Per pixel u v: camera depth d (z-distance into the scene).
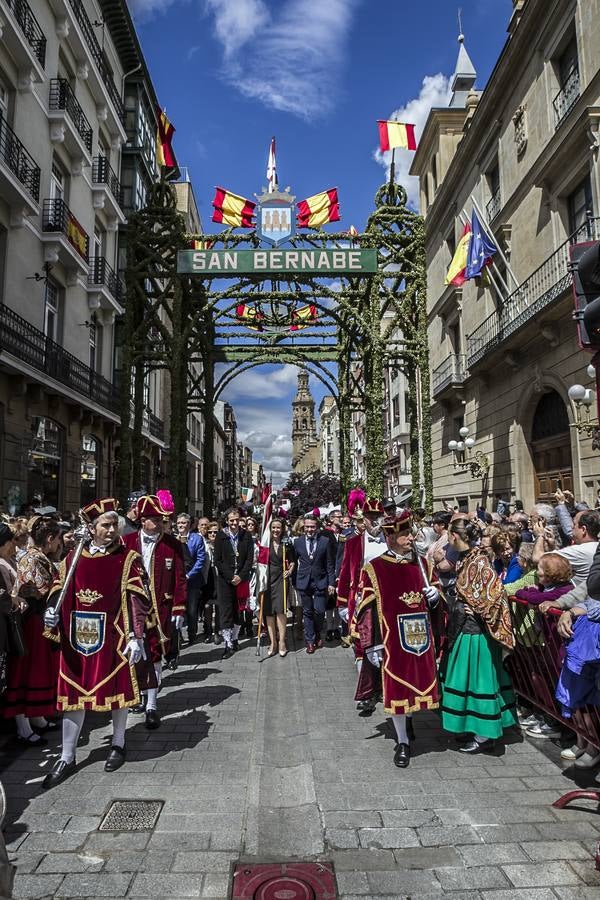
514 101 16.69
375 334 14.65
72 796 3.79
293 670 7.00
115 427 21.02
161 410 30.11
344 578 6.39
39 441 15.68
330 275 14.18
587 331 3.28
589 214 13.24
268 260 13.92
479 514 14.23
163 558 6.03
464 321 21.12
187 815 3.54
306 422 109.25
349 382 19.44
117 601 4.33
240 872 2.97
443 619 4.74
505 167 17.33
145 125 25.94
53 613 4.07
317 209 14.62
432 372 24.75
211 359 18.67
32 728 5.05
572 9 13.29
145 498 5.93
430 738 4.84
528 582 5.27
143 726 5.14
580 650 3.82
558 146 13.63
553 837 3.26
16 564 4.88
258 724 5.10
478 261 15.93
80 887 2.85
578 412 11.24
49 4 16.59
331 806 3.63
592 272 3.35
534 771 4.14
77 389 17.09
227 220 14.72
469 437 20.44
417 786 3.90
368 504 6.38
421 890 2.82
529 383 15.63
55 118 16.38
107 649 4.21
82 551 4.39
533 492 16.20
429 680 4.37
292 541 9.80
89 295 19.50
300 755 4.45
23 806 3.65
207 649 8.30
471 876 2.92
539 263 15.21
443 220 23.23
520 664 5.25
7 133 13.65
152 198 14.70
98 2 21.02
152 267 14.98
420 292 14.94
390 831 3.34
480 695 4.45
